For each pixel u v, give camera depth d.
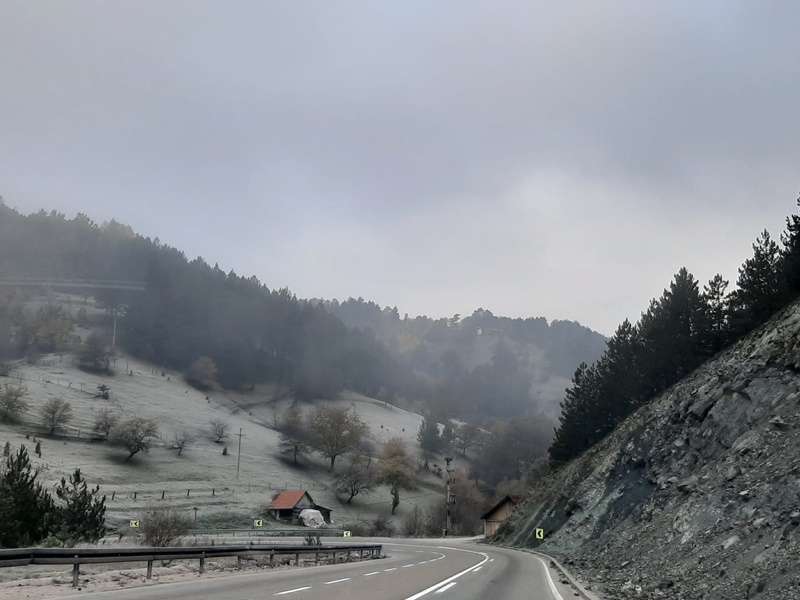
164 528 33.72
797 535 13.37
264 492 107.94
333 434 137.25
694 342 48.16
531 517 59.47
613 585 19.36
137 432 109.69
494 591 18.33
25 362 157.50
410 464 134.12
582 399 70.25
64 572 19.59
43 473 83.94
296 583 18.70
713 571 15.35
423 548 56.66
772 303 38.25
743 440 22.20
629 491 35.66
